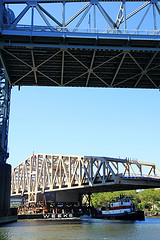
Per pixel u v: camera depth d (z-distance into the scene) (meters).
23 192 129.50
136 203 142.75
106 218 86.56
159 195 141.38
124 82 57.53
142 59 48.72
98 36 42.84
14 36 42.38
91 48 43.84
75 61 48.72
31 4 45.28
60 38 42.88
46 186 111.19
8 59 48.50
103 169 80.38
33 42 43.53
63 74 53.75
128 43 43.66
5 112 57.75
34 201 116.56
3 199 58.59
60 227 51.16
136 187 87.75
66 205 113.19
